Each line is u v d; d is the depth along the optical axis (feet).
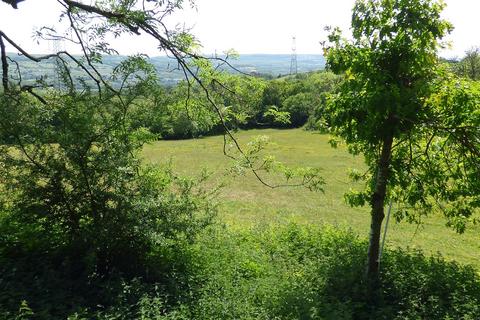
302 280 33.17
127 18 32.30
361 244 42.73
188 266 33.37
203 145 194.39
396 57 28.37
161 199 32.14
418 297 30.04
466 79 29.04
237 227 51.49
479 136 27.99
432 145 32.37
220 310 26.43
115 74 33.09
